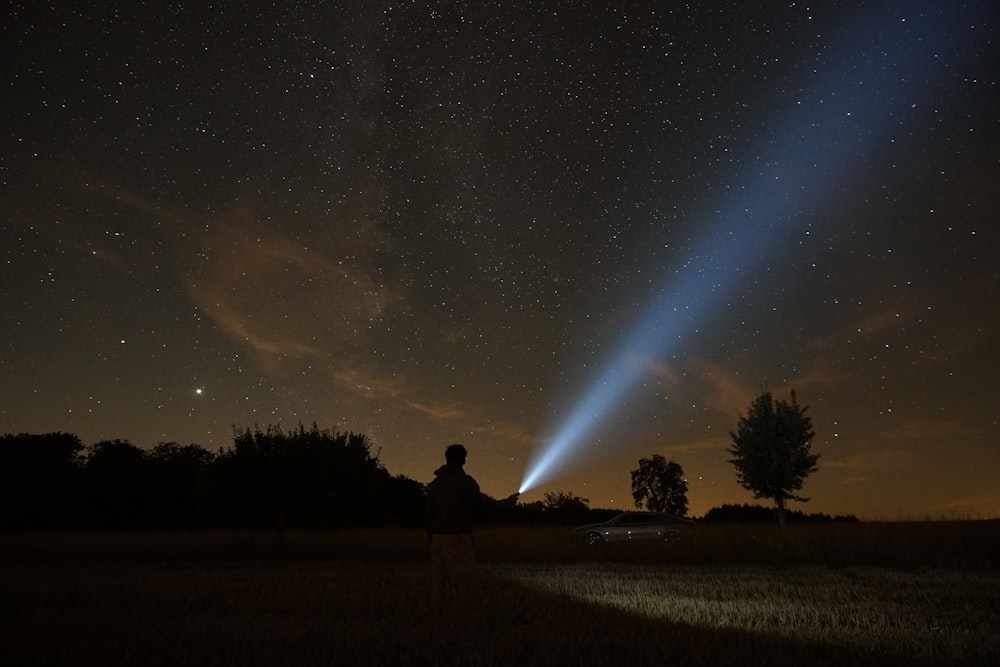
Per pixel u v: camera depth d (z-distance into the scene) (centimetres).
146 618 795
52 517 3831
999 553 1581
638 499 5084
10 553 2128
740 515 3838
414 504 4241
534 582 1236
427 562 1912
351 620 785
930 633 691
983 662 564
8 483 3719
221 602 927
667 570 1561
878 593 1045
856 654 587
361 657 582
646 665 551
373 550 2202
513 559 1977
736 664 549
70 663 563
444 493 721
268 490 2369
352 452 2536
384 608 872
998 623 758
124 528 3781
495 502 739
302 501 2388
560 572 1498
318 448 2464
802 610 847
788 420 2691
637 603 930
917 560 1612
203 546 2297
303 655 589
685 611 850
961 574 1370
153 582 1200
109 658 580
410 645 636
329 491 2406
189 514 4009
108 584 1153
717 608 873
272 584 1154
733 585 1180
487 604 891
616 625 741
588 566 1702
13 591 1034
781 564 1692
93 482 4138
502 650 602
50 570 1588
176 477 4325
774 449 2678
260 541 2367
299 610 850
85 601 950
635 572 1502
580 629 714
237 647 620
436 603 700
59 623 750
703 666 544
